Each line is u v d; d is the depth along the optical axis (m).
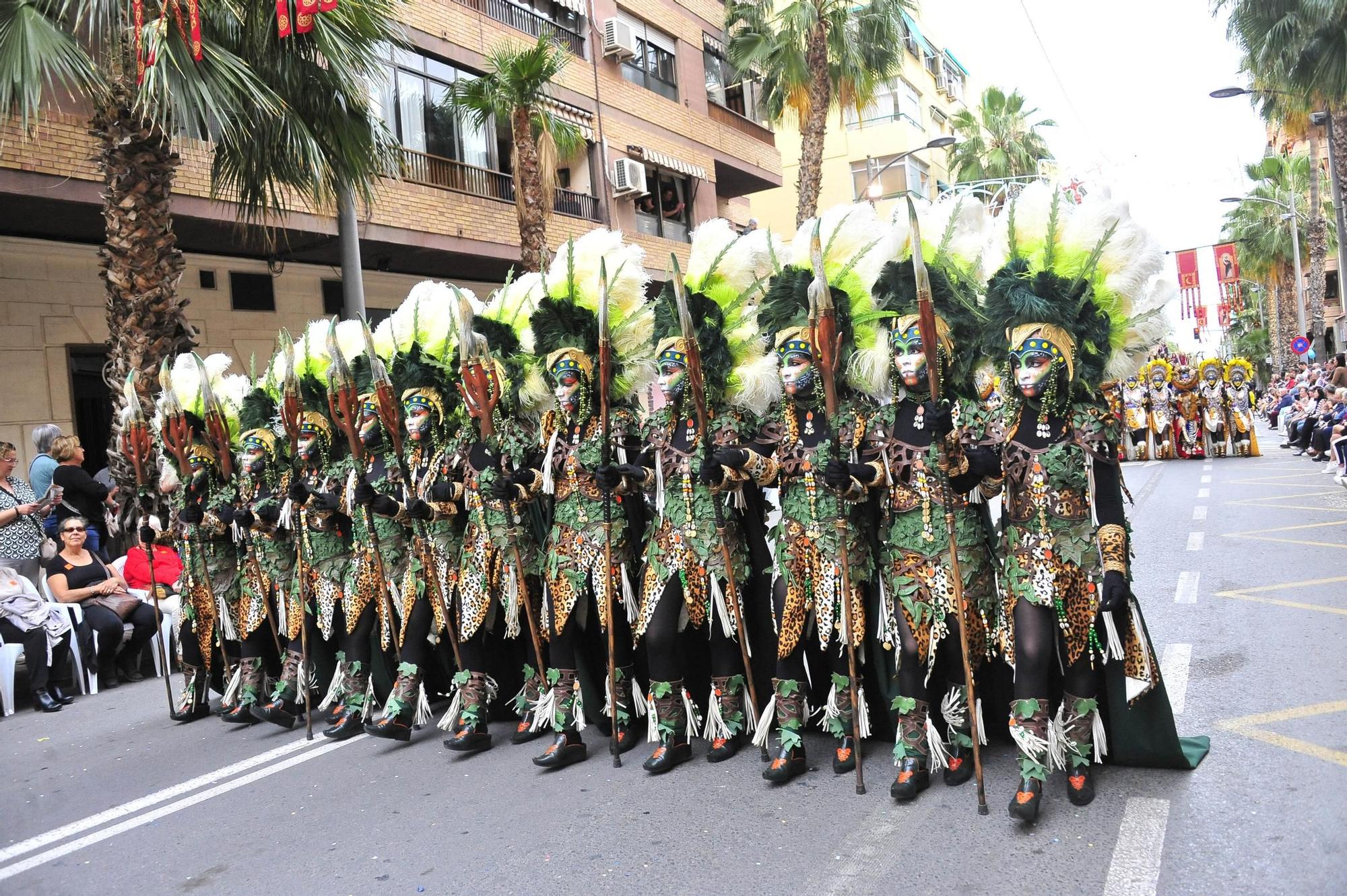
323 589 5.73
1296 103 21.77
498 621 5.60
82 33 8.46
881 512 4.36
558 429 5.01
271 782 5.02
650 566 4.67
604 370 4.68
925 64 41.09
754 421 4.59
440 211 14.83
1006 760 4.31
